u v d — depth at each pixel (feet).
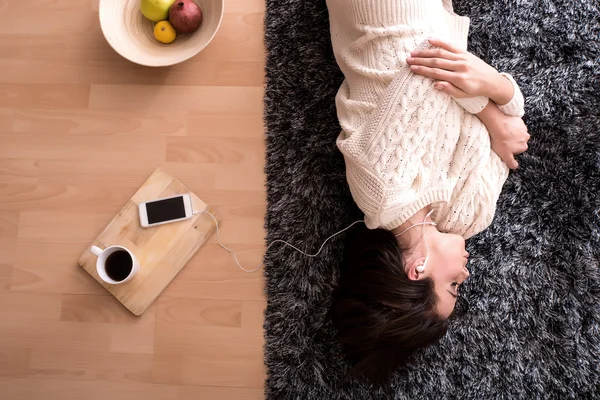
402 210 3.31
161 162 4.50
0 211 4.53
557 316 4.18
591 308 4.15
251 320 4.32
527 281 4.23
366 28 3.50
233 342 4.32
